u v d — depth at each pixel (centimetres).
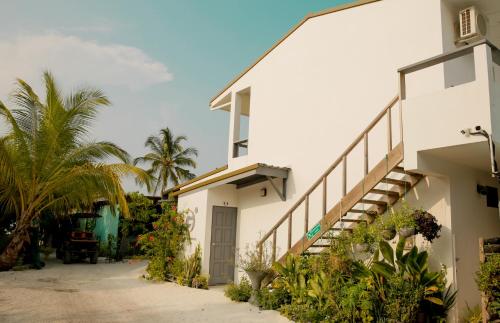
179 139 3638
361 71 835
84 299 797
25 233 1227
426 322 583
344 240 652
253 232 1049
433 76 695
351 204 663
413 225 570
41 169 1217
